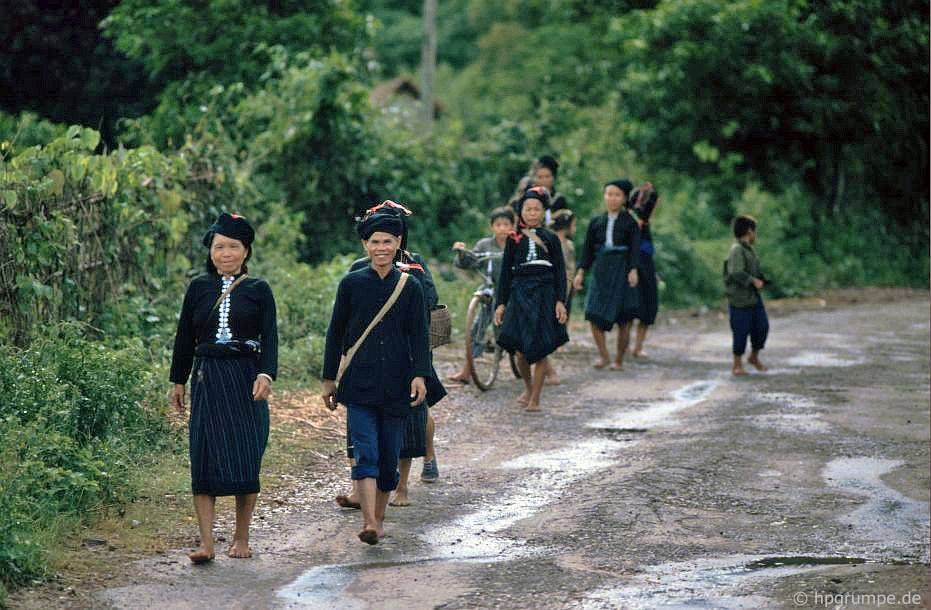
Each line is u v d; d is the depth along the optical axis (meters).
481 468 14.29
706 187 45.62
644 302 23.52
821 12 43.25
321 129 30.02
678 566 10.61
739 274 21.52
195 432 10.32
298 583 9.98
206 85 31.58
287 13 33.75
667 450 15.20
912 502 12.84
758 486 13.48
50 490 10.91
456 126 35.59
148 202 19.30
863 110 44.28
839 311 34.34
